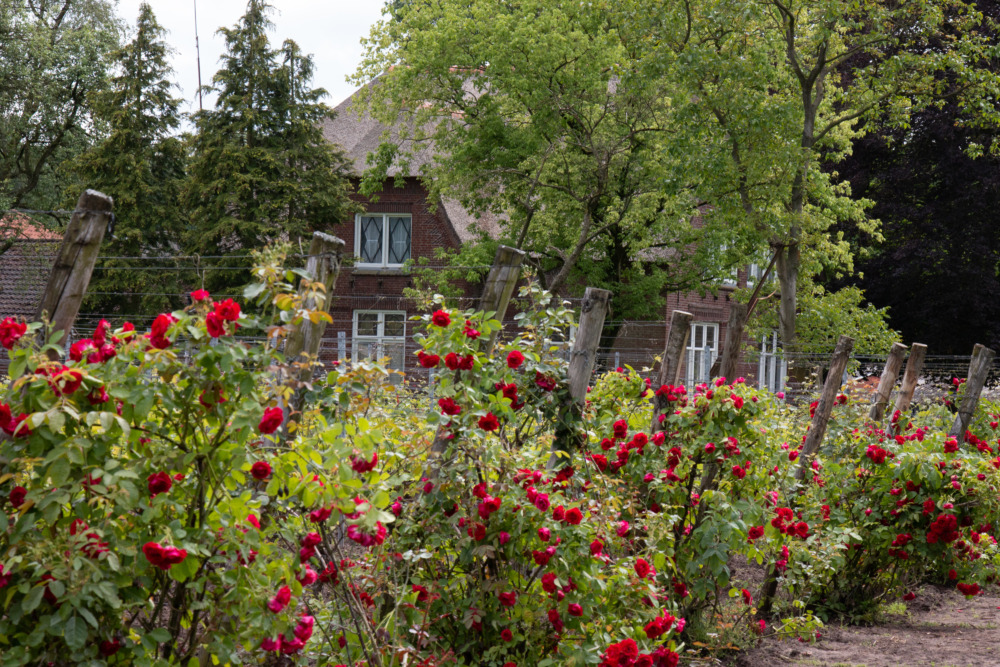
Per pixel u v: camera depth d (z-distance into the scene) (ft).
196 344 10.12
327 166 90.43
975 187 84.53
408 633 12.80
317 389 12.73
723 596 22.02
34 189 110.73
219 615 9.88
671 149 63.00
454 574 13.87
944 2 64.54
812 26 65.00
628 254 75.87
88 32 107.96
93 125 110.52
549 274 79.71
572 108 71.15
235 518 10.04
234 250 87.45
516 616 13.38
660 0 61.93
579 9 69.00
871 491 23.62
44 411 8.86
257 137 89.04
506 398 14.87
